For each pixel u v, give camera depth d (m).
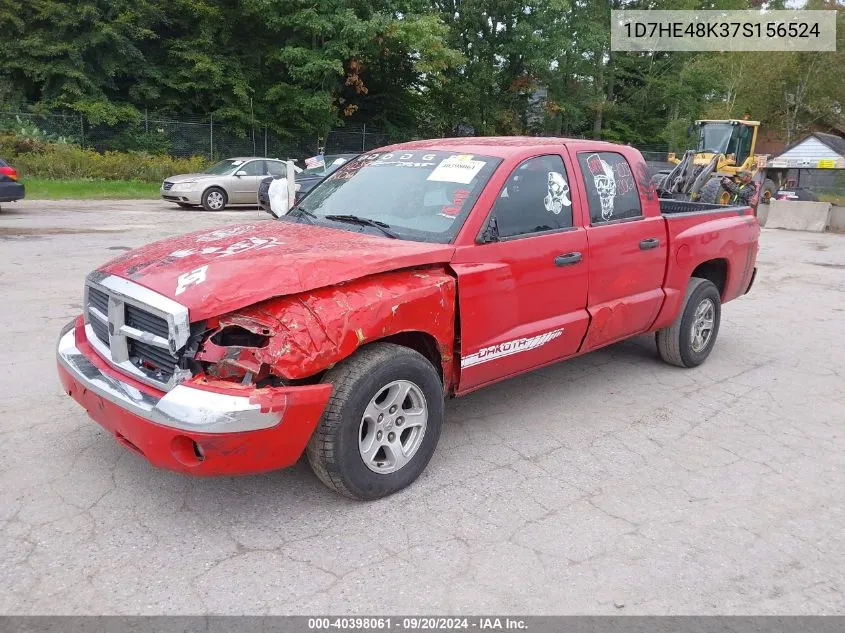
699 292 5.94
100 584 2.95
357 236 4.01
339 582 3.02
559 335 4.62
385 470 3.68
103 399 3.32
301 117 32.16
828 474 4.25
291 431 3.19
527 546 3.35
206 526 3.42
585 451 4.45
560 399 5.39
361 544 3.31
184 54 29.67
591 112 41.47
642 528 3.56
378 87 35.88
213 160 29.81
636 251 5.14
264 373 3.16
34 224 14.10
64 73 26.80
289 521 3.49
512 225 4.27
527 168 4.43
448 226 4.04
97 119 26.97
